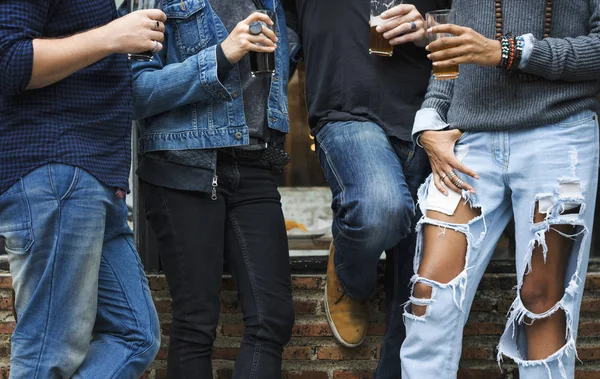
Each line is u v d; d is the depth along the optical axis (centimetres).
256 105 248
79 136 189
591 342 300
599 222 315
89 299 193
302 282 298
